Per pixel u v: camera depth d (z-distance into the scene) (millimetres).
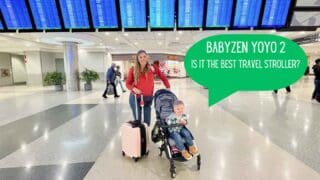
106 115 5285
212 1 3676
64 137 3689
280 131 3855
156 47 14562
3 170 2561
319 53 23094
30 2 3748
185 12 3762
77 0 3734
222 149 3080
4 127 4348
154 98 2922
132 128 2707
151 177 2369
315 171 2424
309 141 3332
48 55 15766
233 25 3846
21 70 18375
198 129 4031
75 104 6961
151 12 3773
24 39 9945
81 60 16609
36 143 3424
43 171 2523
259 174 2389
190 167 2584
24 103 7320
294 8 3688
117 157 2877
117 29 3967
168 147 2477
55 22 3904
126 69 21297
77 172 2490
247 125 4254
